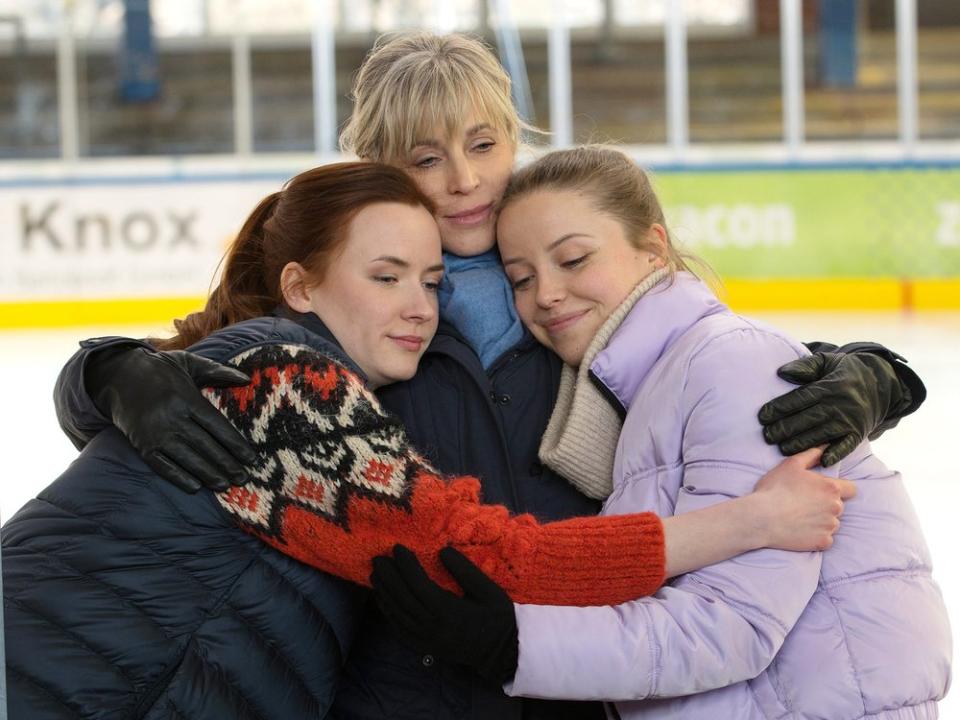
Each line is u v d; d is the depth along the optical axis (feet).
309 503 18.99
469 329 22.72
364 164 21.76
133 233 132.05
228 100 148.36
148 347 20.39
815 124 148.36
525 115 140.87
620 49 150.51
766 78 151.02
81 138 139.33
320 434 18.94
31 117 141.59
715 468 20.01
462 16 143.74
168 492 19.01
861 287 134.82
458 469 22.17
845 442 19.99
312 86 148.25
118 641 18.35
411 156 23.67
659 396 20.93
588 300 22.34
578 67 150.41
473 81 23.47
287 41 149.18
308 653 19.67
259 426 19.12
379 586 18.72
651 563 19.02
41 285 131.44
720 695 19.86
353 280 21.26
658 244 22.95
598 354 21.77
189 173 134.21
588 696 18.65
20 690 17.87
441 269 22.09
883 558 20.61
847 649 20.01
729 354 20.48
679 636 18.66
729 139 149.79
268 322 20.42
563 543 19.02
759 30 151.84
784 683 19.99
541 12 149.89
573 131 149.89
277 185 133.59
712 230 135.54
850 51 149.18
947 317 125.39
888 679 19.85
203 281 133.18
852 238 135.03
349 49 147.43
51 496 19.27
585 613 18.66
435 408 22.48
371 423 19.13
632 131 148.87
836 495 19.66
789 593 19.31
